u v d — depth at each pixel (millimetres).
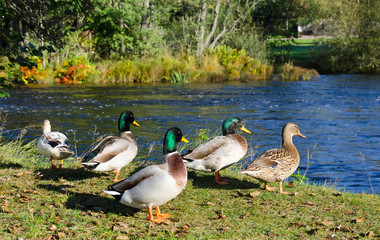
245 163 10688
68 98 24750
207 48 41906
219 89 30078
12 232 4879
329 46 47219
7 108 20938
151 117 18984
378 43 44344
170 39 43156
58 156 7762
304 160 12273
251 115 19781
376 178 10430
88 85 32094
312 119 18766
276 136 15305
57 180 7336
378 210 6336
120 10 36969
